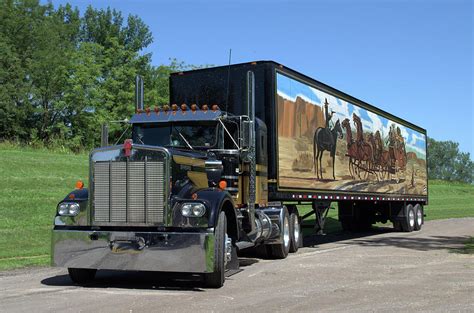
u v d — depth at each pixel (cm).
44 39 5341
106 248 880
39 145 4775
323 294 842
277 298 809
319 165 1617
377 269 1127
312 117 1574
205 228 866
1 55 4962
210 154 1069
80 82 5225
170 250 859
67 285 938
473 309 732
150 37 8162
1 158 3225
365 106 2034
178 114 1121
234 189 1109
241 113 1355
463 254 1416
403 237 2036
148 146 884
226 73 1381
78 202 911
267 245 1352
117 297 818
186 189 912
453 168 16888
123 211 888
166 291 874
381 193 2173
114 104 5438
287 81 1430
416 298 809
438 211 3884
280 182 1372
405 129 2519
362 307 744
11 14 5253
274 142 1346
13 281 985
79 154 4538
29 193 2503
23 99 5003
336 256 1380
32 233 1739
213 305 755
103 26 7744
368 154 2047
